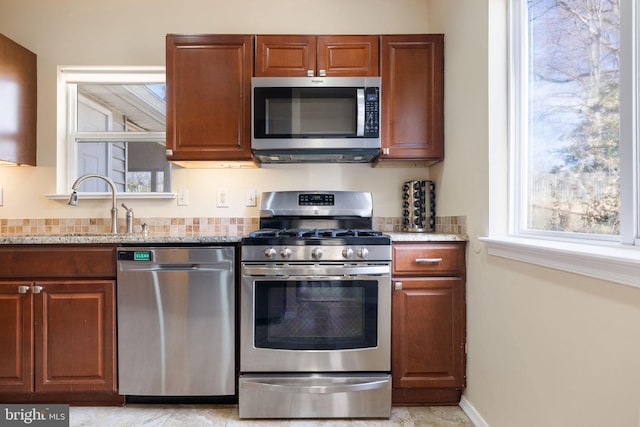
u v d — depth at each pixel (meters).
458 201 1.84
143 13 2.27
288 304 1.67
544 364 1.15
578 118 1.16
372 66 2.01
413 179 2.28
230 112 1.98
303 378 1.66
